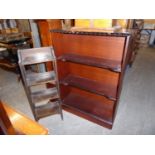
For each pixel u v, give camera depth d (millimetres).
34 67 3018
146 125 1813
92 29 1445
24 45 2875
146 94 2498
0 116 737
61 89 1981
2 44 2959
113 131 1715
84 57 1695
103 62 1506
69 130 1759
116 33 1173
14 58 3014
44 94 1713
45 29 2006
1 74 3523
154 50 5492
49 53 1475
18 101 2408
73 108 1966
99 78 1839
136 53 4461
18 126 1060
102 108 1938
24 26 2924
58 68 1788
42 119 1957
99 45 1577
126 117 1952
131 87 2730
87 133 1698
